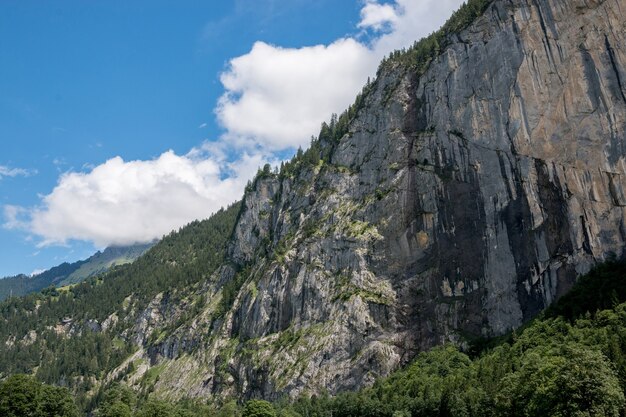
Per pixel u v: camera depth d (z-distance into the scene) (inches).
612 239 5516.7
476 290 6269.7
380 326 6545.3
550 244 5880.9
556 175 5949.8
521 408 3858.3
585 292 5211.6
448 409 4574.3
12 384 5147.6
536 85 6186.0
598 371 3304.6
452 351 5885.8
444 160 6860.2
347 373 6407.5
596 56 5871.1
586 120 5826.8
